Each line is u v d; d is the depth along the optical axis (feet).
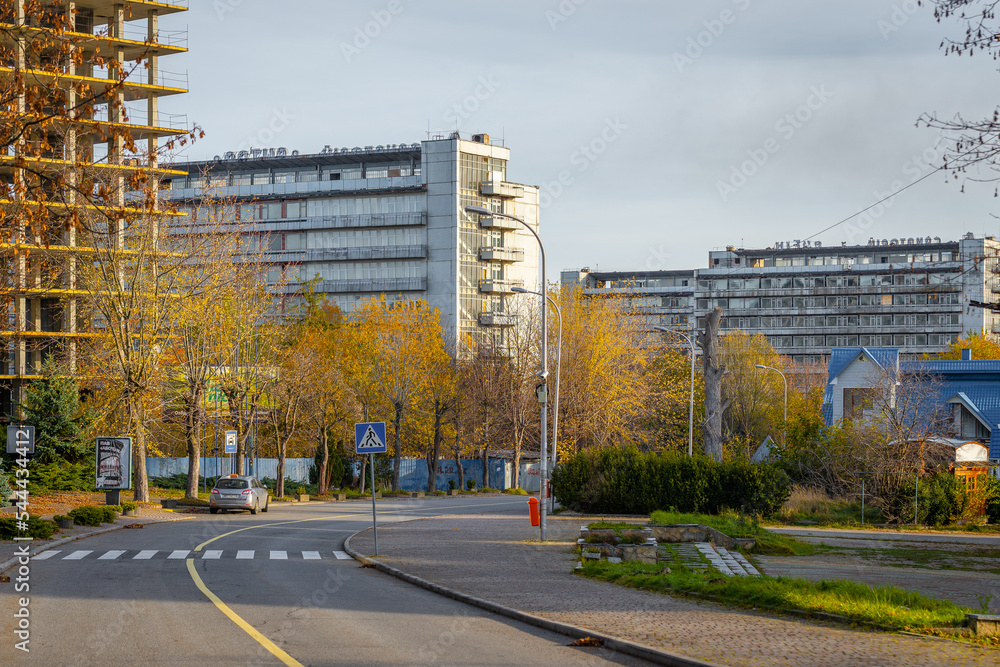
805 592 51.16
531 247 369.09
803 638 40.06
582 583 60.49
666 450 142.10
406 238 353.72
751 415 259.80
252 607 50.26
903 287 441.68
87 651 37.86
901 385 161.17
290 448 248.52
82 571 67.15
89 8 223.71
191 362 156.56
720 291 476.13
